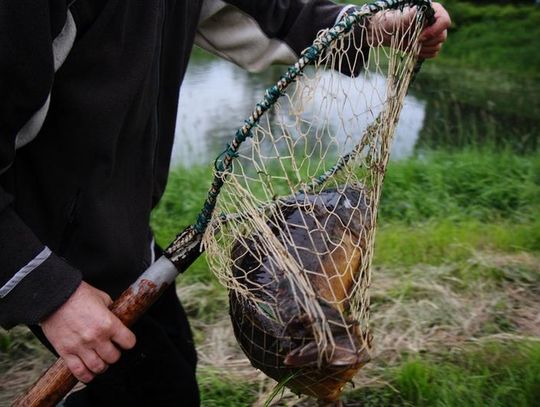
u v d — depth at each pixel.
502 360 2.55
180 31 1.72
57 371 1.52
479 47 14.12
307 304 1.26
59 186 1.59
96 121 1.53
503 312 2.96
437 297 3.05
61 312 1.44
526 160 5.07
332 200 1.49
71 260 1.63
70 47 1.44
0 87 1.35
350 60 1.71
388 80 1.56
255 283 1.41
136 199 1.70
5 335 2.96
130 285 1.68
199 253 1.58
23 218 1.60
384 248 3.54
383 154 1.57
